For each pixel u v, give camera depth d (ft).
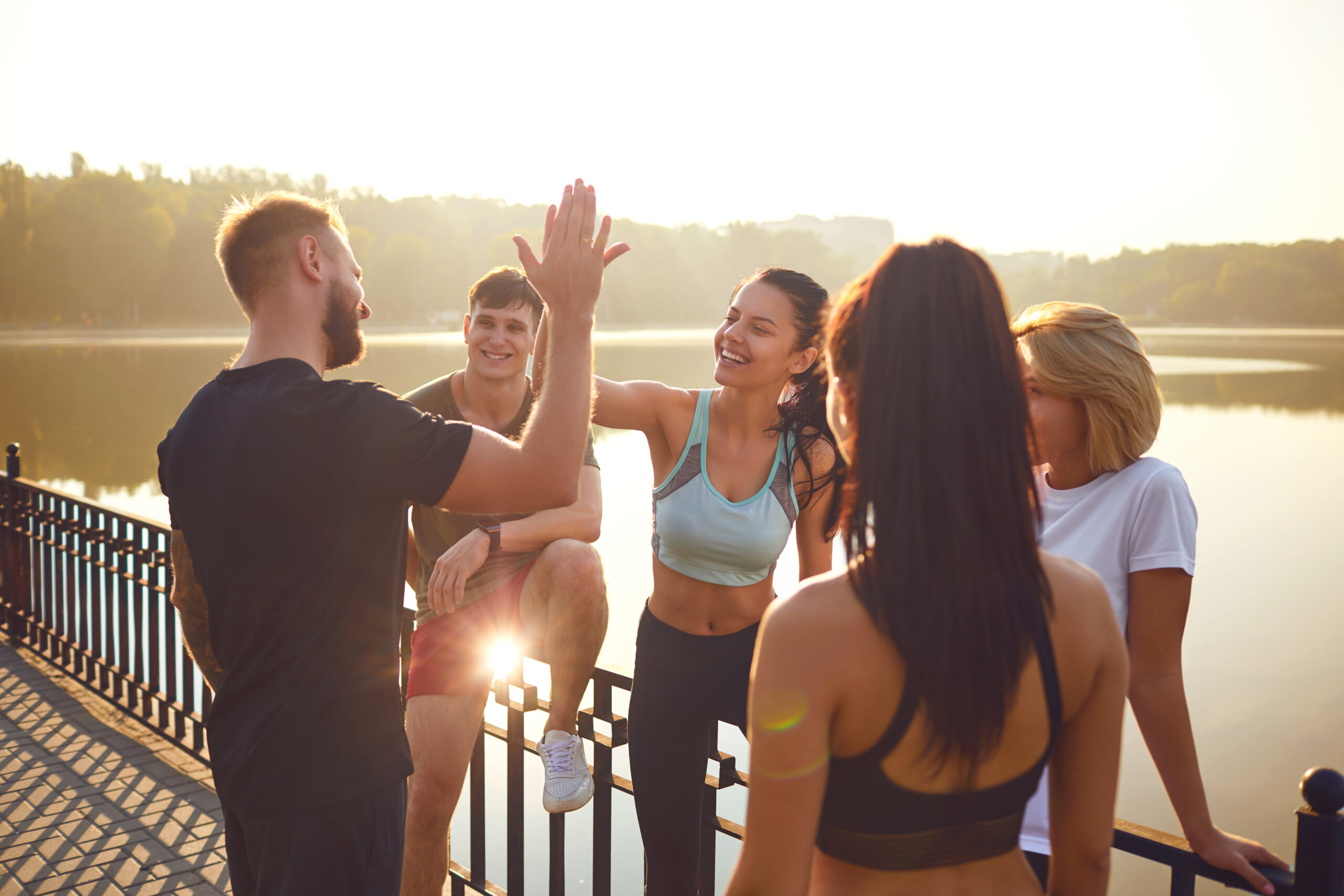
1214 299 557.74
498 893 8.89
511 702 8.61
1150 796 26.89
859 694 3.29
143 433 116.88
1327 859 4.00
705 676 7.62
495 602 8.79
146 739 15.15
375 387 5.22
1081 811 3.70
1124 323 6.08
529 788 20.99
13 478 19.67
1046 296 576.61
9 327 354.54
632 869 18.13
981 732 3.21
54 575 18.67
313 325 5.53
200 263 381.60
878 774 3.34
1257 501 79.71
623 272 530.27
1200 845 4.68
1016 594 3.26
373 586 5.27
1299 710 33.71
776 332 7.35
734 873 3.47
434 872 8.43
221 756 5.37
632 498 72.69
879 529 3.33
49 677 17.88
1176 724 5.39
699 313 549.95
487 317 9.26
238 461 5.09
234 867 5.86
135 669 15.57
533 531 8.48
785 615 3.37
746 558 7.55
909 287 3.41
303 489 5.01
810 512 7.99
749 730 3.41
